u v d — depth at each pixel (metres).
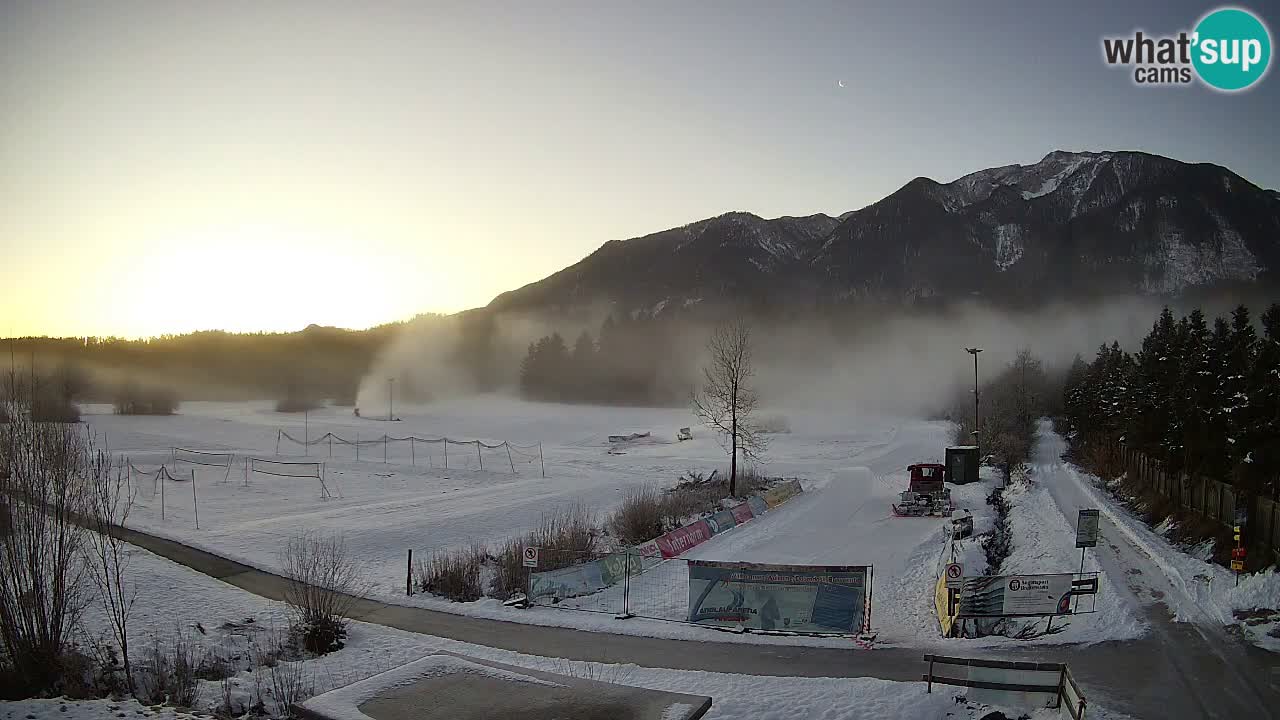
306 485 56.28
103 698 14.54
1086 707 12.07
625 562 28.70
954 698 13.81
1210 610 20.23
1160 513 35.38
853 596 21.39
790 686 15.86
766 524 42.41
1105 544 29.67
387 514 43.75
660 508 40.91
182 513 43.31
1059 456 71.31
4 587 14.71
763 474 63.84
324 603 20.64
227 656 18.59
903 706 13.57
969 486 54.50
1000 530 39.09
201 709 14.22
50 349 189.50
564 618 23.05
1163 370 42.78
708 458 78.00
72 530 17.50
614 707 11.85
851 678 16.53
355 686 12.42
